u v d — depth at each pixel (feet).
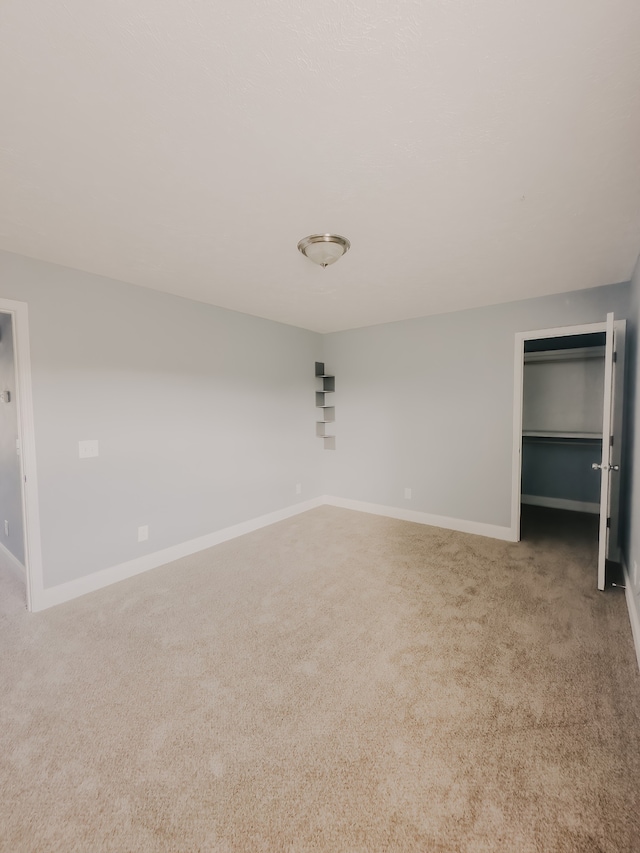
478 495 12.62
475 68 3.51
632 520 8.18
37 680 6.07
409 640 6.95
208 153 4.69
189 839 3.81
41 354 8.14
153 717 5.33
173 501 10.80
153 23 3.05
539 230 6.91
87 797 4.24
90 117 4.03
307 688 5.83
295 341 14.93
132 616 7.89
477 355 12.32
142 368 9.98
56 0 2.84
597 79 3.61
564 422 15.55
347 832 3.85
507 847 3.69
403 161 4.90
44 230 6.72
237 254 7.86
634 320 8.71
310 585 9.16
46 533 8.30
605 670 6.07
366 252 7.82
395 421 14.37
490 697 5.57
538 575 9.51
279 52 3.32
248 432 13.05
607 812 3.98
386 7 2.95
